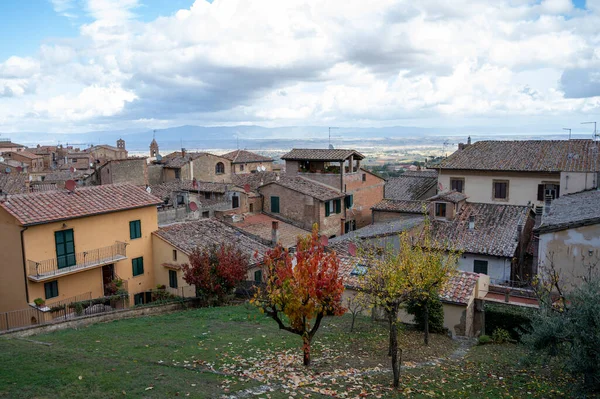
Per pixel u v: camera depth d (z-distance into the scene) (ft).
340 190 152.35
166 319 76.84
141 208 105.50
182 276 102.63
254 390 43.04
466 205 121.39
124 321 76.02
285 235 127.95
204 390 42.09
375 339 66.28
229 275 89.61
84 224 94.38
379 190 172.35
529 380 49.75
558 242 75.15
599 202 89.35
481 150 157.38
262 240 120.67
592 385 41.01
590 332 39.93
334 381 47.01
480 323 76.23
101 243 97.55
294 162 162.09
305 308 46.78
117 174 189.57
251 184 178.50
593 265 64.95
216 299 90.58
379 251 66.28
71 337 62.85
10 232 86.07
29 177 218.18
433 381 48.96
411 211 128.06
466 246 102.58
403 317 78.95
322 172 158.20
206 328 69.97
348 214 154.40
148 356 53.26
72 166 261.03
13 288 87.45
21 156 291.38
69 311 86.43
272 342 62.13
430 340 68.08
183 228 112.68
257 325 72.54
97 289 97.40
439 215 115.85
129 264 103.24
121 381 42.78
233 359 53.36
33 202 91.25
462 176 149.28
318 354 57.82
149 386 41.98
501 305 76.69
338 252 96.27
